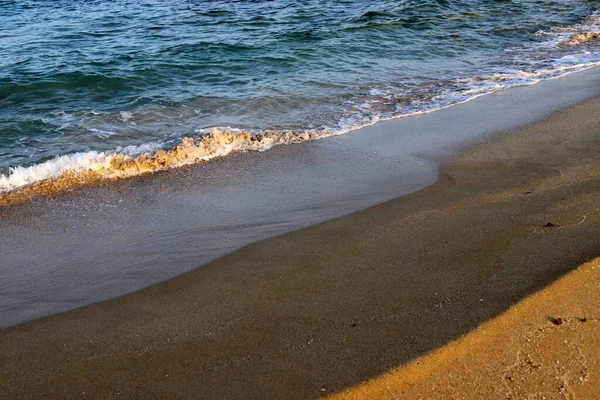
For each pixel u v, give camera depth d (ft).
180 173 21.52
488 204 16.84
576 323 10.96
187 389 10.14
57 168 21.42
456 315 11.30
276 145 23.84
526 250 13.44
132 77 33.50
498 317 11.05
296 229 16.62
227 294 13.30
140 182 20.85
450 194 18.25
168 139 24.73
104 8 58.08
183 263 15.14
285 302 12.60
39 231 17.62
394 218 16.61
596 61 35.45
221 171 21.58
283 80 32.83
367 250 14.66
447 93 30.01
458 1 55.31
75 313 13.16
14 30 48.29
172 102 29.43
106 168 21.61
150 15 53.57
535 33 43.98
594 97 27.99
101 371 10.93
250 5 57.52
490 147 22.36
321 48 39.19
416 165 21.20
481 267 13.02
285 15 51.78
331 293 12.75
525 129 24.06
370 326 11.31
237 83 32.53
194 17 51.93
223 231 16.96
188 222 17.78
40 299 13.97
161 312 12.84
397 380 9.82
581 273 12.19
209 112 28.02
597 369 10.01
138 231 17.38
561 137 22.80
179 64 36.06
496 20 48.32
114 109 28.60
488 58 37.37
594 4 54.34
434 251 14.11
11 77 33.30
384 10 51.62
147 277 14.58
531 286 11.93
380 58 37.32
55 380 10.80
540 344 10.50
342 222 16.79
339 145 23.63
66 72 34.06
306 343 11.00
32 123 26.61
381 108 28.07
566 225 14.47
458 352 10.32
